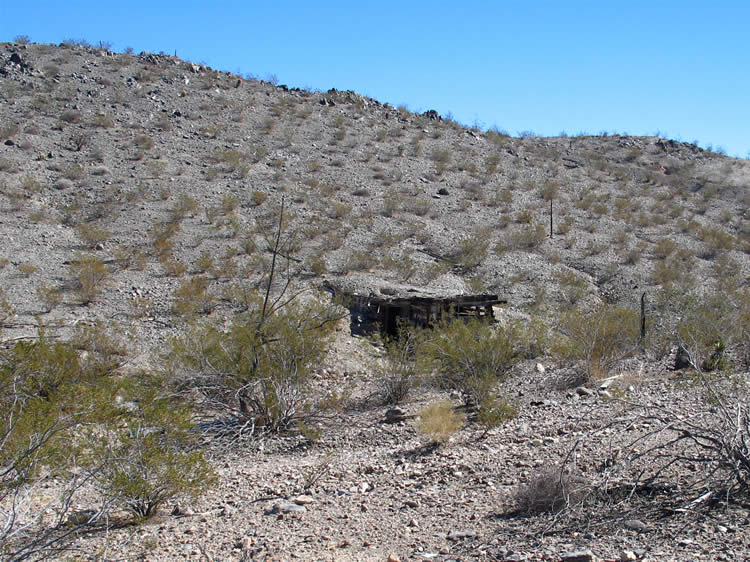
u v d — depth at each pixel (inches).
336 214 1262.3
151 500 320.5
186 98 1801.2
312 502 327.6
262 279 932.6
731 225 1583.4
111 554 263.1
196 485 328.8
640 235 1421.0
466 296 843.4
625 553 207.9
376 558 243.4
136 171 1323.8
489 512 282.7
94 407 354.0
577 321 649.0
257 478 387.5
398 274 1034.1
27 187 1159.0
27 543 263.1
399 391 586.2
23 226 1030.4
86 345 637.3
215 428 498.6
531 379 596.7
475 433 442.0
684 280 1130.0
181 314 791.1
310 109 1918.1
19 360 458.0
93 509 319.0
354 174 1523.1
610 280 1151.6
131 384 468.1
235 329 538.9
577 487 272.7
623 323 669.3
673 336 645.3
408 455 407.5
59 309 793.6
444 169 1646.2
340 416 537.6
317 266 987.3
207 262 948.6
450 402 524.7
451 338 603.5
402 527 279.0
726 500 239.8
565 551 219.3
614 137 2342.5
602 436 369.4
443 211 1395.2
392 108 2145.7
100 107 1625.2
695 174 1994.3
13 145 1328.7
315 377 665.0
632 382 541.0
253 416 513.0
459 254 1174.3
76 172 1250.6
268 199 1288.1
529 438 403.5
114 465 310.2
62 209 1106.1
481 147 1920.5
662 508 249.4
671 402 426.3
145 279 908.6
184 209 1160.2
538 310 934.4
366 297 863.7
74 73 1806.1
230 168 1417.3
